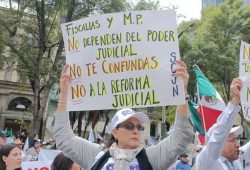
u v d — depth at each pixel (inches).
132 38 158.9
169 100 147.8
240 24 1094.4
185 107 130.6
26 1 923.4
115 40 161.0
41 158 375.9
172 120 1311.5
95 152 144.3
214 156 147.0
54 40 1000.9
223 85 1169.4
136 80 155.5
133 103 154.7
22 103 1477.6
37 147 461.1
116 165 125.5
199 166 154.1
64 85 158.7
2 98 1450.5
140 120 131.0
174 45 152.6
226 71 1116.5
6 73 1454.2
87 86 162.4
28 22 932.6
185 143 128.3
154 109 1390.3
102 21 163.9
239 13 1101.1
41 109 952.3
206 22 1173.7
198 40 1120.2
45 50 963.3
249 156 206.5
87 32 165.6
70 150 145.9
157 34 155.4
